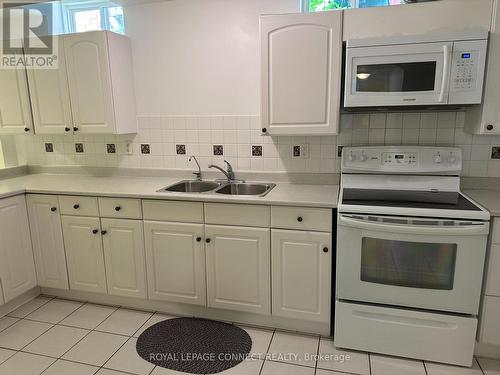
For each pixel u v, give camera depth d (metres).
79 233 2.61
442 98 2.04
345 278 2.09
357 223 1.98
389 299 2.06
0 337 2.34
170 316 2.57
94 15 3.07
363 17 2.12
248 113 2.73
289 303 2.29
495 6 1.94
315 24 2.18
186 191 2.84
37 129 2.89
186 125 2.87
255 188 2.72
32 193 2.66
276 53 2.27
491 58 1.99
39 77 2.79
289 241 2.21
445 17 2.01
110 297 2.72
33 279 2.78
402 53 2.04
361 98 2.15
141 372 2.01
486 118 2.05
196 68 2.77
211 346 2.22
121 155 3.07
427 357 2.06
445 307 1.99
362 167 2.37
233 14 2.62
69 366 2.06
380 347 2.12
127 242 2.52
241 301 2.38
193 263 2.42
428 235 1.91
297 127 2.34
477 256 1.89
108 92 2.67
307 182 2.69
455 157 2.26
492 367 2.01
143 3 2.77
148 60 2.85
